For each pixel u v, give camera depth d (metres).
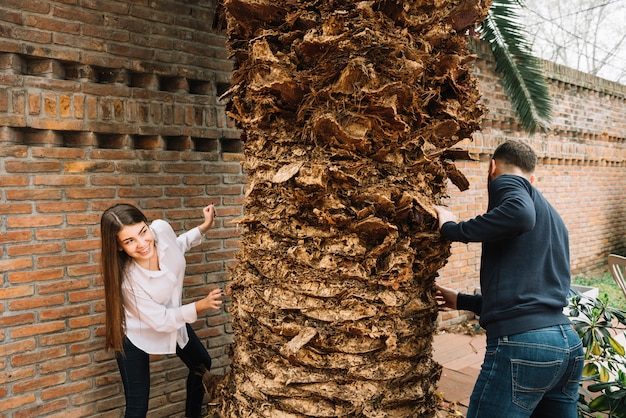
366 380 1.71
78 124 2.50
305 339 1.65
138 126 2.72
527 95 4.80
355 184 1.65
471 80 1.97
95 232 2.62
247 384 1.86
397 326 1.75
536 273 1.85
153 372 2.92
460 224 1.79
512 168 2.15
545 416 2.05
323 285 1.68
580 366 1.91
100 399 2.69
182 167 2.95
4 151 2.31
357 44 1.57
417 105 1.69
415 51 1.65
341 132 1.59
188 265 3.03
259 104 1.75
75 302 2.58
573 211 6.50
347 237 1.68
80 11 2.49
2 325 2.36
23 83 2.34
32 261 2.43
